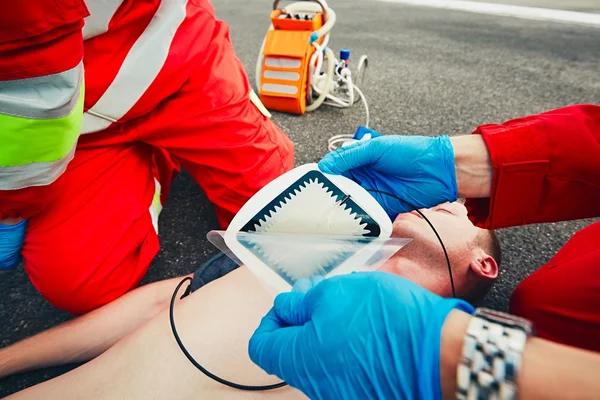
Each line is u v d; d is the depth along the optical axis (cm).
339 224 71
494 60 248
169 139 94
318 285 52
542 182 70
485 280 91
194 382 69
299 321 55
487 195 77
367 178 84
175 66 82
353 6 374
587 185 68
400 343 42
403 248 92
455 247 90
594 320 64
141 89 81
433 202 81
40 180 70
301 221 71
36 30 55
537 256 113
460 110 184
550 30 310
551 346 35
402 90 202
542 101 196
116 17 73
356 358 43
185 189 132
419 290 46
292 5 173
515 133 71
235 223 71
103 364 71
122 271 92
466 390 35
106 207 87
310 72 165
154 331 74
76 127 70
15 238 82
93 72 75
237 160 99
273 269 68
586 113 69
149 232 99
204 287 81
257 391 68
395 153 77
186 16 87
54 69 60
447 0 409
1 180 66
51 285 83
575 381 32
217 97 94
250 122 101
